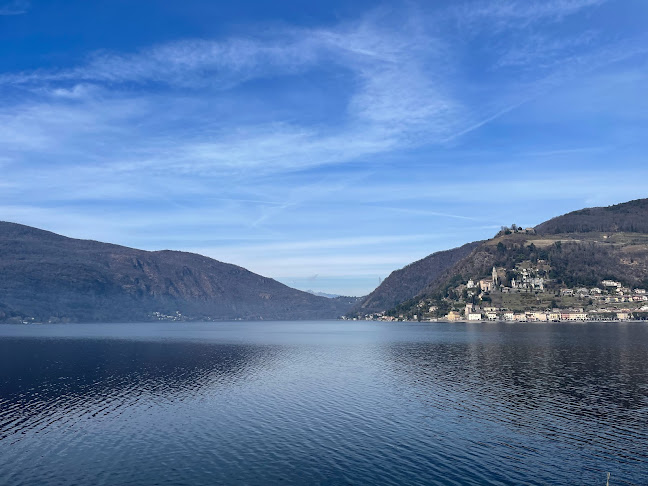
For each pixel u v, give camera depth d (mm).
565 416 73812
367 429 68500
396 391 96188
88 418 76312
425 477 51000
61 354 181375
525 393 91438
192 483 50344
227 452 59562
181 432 68188
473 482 49438
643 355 148875
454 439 63250
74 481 51062
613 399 85125
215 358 166000
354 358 161750
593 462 54406
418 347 199750
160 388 102688
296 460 56531
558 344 191250
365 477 51312
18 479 51656
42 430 69688
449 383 104438
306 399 89562
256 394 95062
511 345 191875
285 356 172250
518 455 56969
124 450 60656
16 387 104500
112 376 120500
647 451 57812
